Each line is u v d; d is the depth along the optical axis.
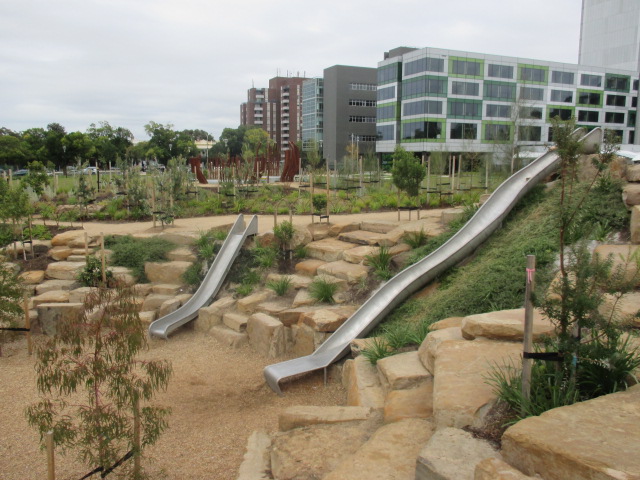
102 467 4.93
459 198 19.31
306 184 28.06
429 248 10.88
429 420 5.16
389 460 4.45
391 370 6.44
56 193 26.59
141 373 8.72
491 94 61.47
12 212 13.34
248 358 9.59
